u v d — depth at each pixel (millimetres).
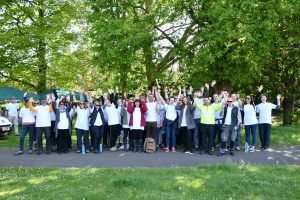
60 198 7602
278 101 14031
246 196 7672
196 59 18766
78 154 13406
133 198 7543
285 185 8281
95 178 9000
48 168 10664
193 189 8102
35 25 24641
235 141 13812
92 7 21016
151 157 12531
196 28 19719
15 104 20125
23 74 25000
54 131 13922
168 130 13891
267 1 16828
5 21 24625
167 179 8844
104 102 14727
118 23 18422
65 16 25703
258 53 17312
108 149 14578
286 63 24547
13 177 9516
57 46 24766
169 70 22625
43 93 25672
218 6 16328
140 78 20750
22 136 13688
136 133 13805
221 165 10125
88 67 27297
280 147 14227
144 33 18078
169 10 18656
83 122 13836
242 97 24078
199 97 14492
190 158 12250
